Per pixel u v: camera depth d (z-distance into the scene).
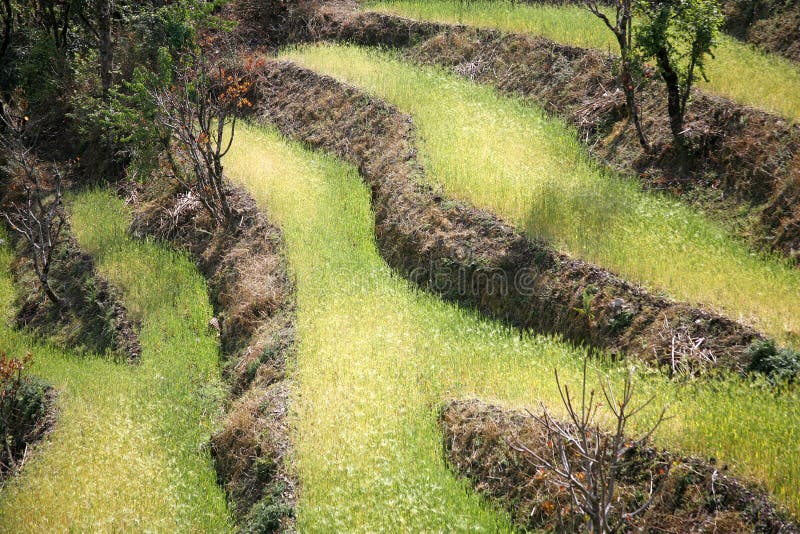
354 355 13.84
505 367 12.75
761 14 19.64
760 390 11.04
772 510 9.06
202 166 20.22
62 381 16.81
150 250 19.78
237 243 18.77
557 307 13.94
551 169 17.39
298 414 12.85
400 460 11.42
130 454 13.85
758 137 15.77
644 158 17.09
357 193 19.23
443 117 20.34
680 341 12.30
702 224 15.02
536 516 10.16
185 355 16.42
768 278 13.33
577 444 8.35
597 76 19.75
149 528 12.12
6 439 15.38
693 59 16.06
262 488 12.24
